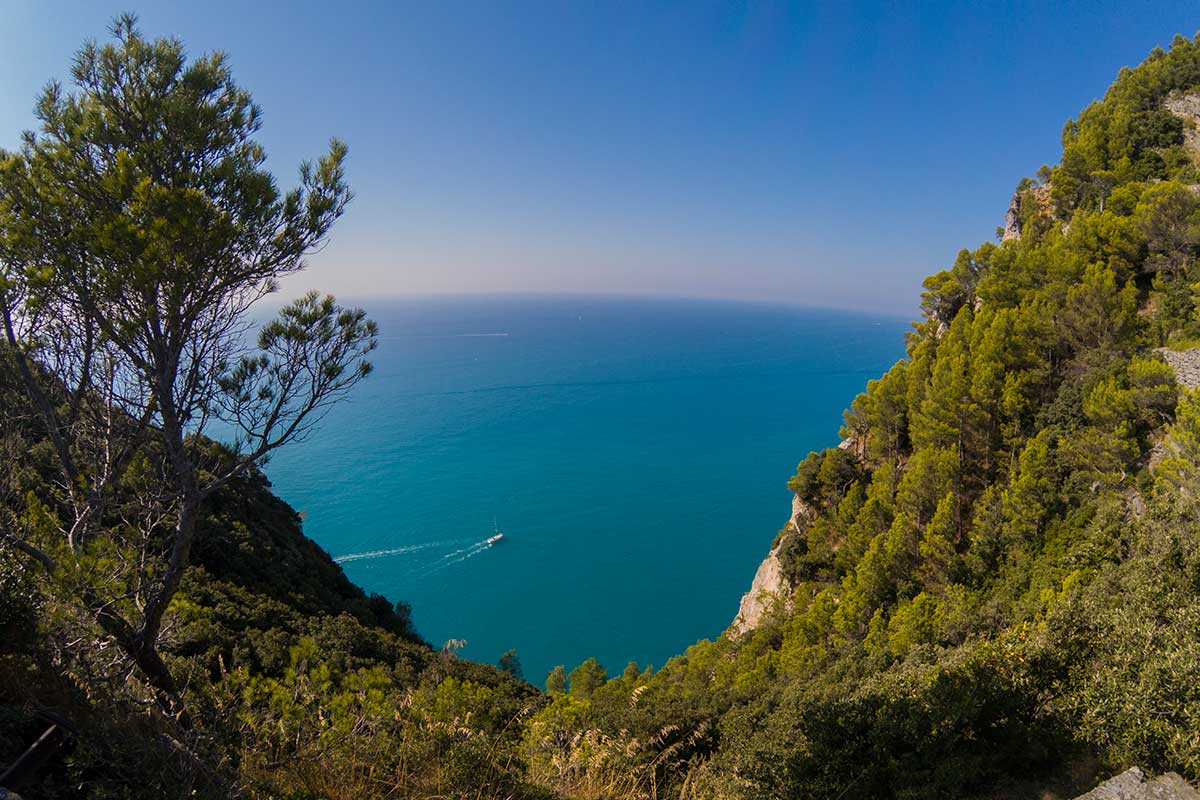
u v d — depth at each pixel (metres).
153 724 5.98
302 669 7.90
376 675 7.94
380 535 123.88
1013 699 9.80
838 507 45.94
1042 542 29.58
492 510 138.00
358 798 6.04
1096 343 36.25
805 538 47.03
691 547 117.50
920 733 9.34
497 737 8.14
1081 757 8.88
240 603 26.17
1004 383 37.50
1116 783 6.92
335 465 175.12
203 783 5.25
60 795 4.63
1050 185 55.38
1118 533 22.98
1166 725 8.10
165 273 6.47
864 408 51.12
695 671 41.06
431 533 124.62
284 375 7.96
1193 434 23.75
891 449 46.09
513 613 92.75
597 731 9.29
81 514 7.53
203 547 29.39
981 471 38.03
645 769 8.87
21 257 6.55
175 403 7.37
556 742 9.16
